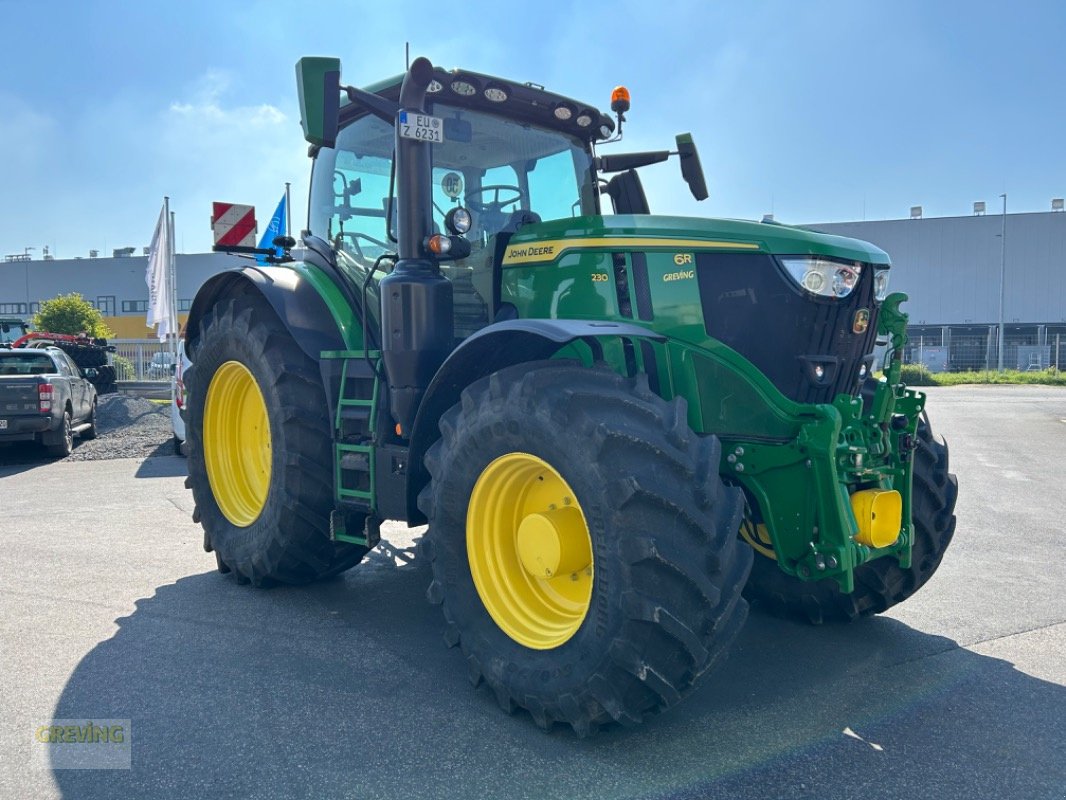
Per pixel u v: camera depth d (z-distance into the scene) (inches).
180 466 400.5
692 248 131.3
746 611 110.7
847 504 119.2
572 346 138.8
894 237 2033.7
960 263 1996.8
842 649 147.2
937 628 158.1
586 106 175.5
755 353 127.8
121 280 2258.9
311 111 137.0
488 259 159.0
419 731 115.5
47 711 122.0
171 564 207.9
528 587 125.2
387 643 151.0
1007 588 183.9
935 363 1721.2
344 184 181.9
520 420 115.0
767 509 126.5
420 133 145.3
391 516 148.2
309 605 174.2
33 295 2300.7
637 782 101.7
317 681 133.2
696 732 115.2
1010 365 1706.4
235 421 200.2
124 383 995.9
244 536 182.2
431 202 149.6
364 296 156.3
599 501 105.4
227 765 106.1
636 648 103.0
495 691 120.4
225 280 195.3
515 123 174.6
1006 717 119.6
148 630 157.8
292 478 168.7
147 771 104.6
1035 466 382.3
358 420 161.0
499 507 125.1
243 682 132.7
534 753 109.2
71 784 101.6
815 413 122.2
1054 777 102.7
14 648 147.7
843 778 102.6
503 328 118.1
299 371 171.6
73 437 479.8
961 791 99.5
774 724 117.6
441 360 147.1
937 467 150.4
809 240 125.9
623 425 108.3
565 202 180.1
